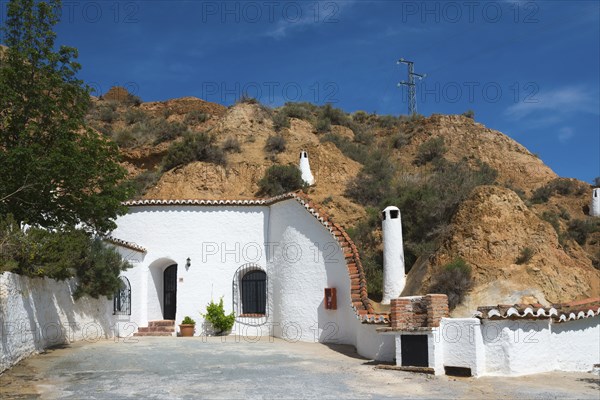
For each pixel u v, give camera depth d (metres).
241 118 44.78
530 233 19.17
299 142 41.75
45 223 16.72
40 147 15.70
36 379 11.31
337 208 30.50
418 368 12.47
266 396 10.05
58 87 16.73
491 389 10.78
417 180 35.06
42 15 16.67
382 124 55.66
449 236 19.45
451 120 52.16
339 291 18.17
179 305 21.33
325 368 13.19
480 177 33.00
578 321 13.86
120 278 19.36
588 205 44.44
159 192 34.53
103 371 12.38
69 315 17.17
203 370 12.70
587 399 9.97
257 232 21.75
